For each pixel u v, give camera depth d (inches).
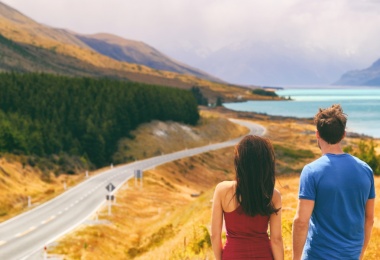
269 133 6604.3
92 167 4033.0
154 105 5506.9
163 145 4997.5
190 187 3619.6
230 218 194.1
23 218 1905.8
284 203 964.6
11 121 3727.9
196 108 6289.4
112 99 4938.5
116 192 2583.7
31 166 3213.6
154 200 2576.3
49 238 1550.2
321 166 191.8
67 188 2699.3
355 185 188.2
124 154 4576.8
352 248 187.8
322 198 188.9
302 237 192.2
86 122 4303.6
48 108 4328.3
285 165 4498.0
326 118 198.4
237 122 7819.9
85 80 5462.6
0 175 2672.2
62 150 3892.7
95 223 1817.2
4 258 1305.4
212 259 515.2
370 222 199.6
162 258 874.8
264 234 194.2
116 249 1561.3
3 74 4650.6
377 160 1748.3
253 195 189.9
